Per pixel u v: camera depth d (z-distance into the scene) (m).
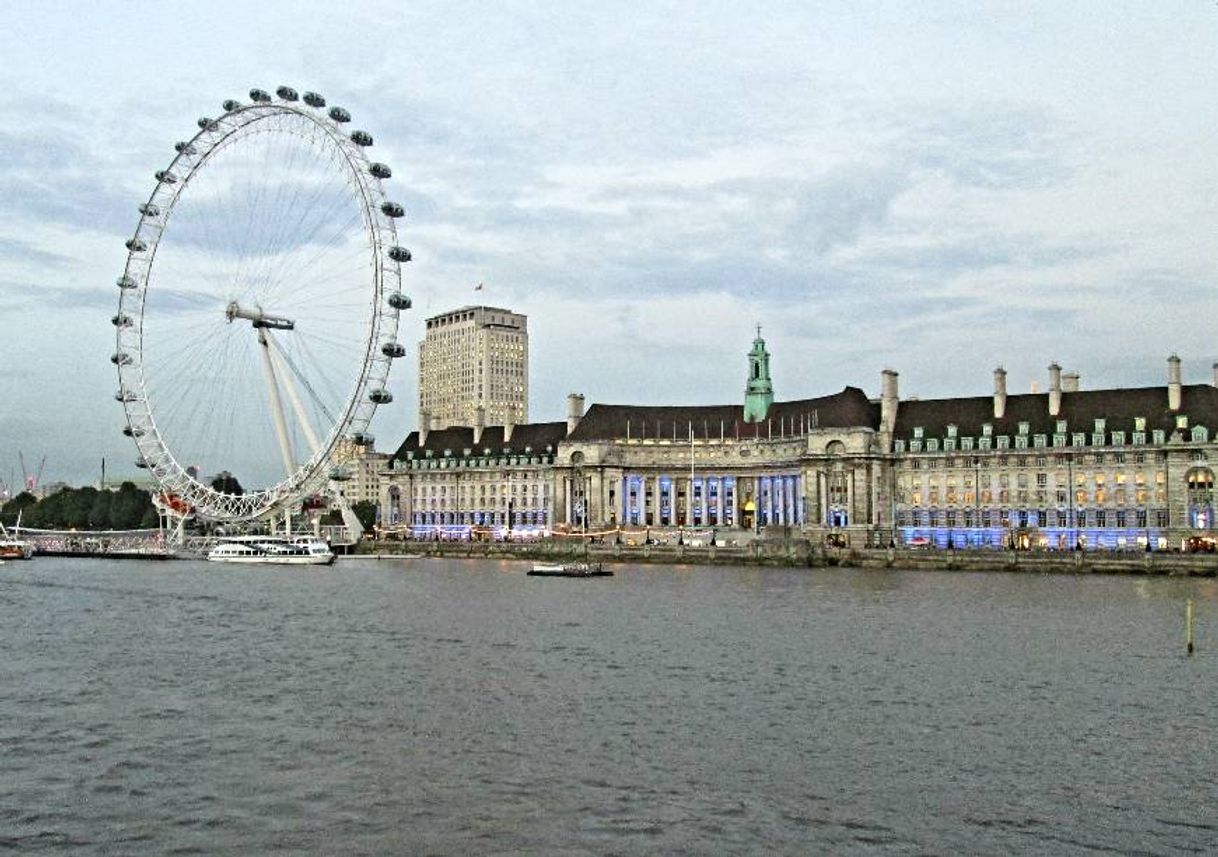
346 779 48.12
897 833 41.88
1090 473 187.88
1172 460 180.38
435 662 75.81
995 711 60.00
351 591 132.75
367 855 39.97
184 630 94.81
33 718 59.25
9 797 45.97
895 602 113.81
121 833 42.03
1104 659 75.69
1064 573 154.38
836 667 72.81
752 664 74.06
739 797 45.69
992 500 196.25
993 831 42.12
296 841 41.22
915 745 53.16
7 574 171.50
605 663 74.81
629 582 145.25
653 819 43.25
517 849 40.41
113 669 74.31
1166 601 113.31
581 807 44.56
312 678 70.25
